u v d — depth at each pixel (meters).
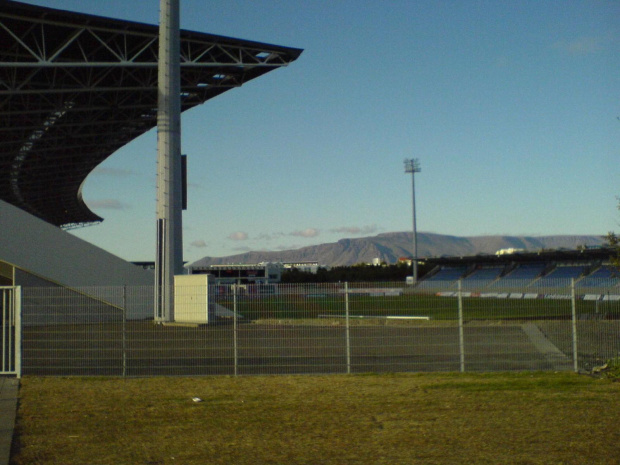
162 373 14.34
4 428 9.00
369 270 103.69
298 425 9.12
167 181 34.84
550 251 63.03
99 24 38.06
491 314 16.09
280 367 14.82
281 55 45.59
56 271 33.84
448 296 16.47
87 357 16.39
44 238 33.75
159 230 34.81
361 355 15.71
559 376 13.29
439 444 7.97
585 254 60.62
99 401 11.05
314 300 17.27
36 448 7.95
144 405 10.67
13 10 34.91
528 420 9.22
